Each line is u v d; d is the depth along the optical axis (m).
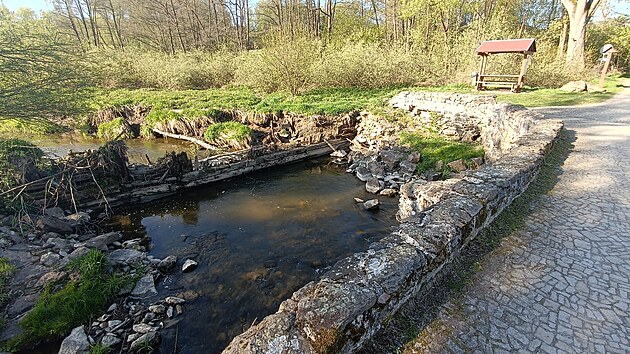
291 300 2.78
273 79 20.61
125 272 6.15
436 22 25.58
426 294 3.36
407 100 14.72
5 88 8.38
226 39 36.50
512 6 26.59
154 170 10.16
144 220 8.62
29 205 7.66
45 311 4.80
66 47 9.14
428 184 5.71
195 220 8.59
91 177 8.88
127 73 23.52
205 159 11.90
